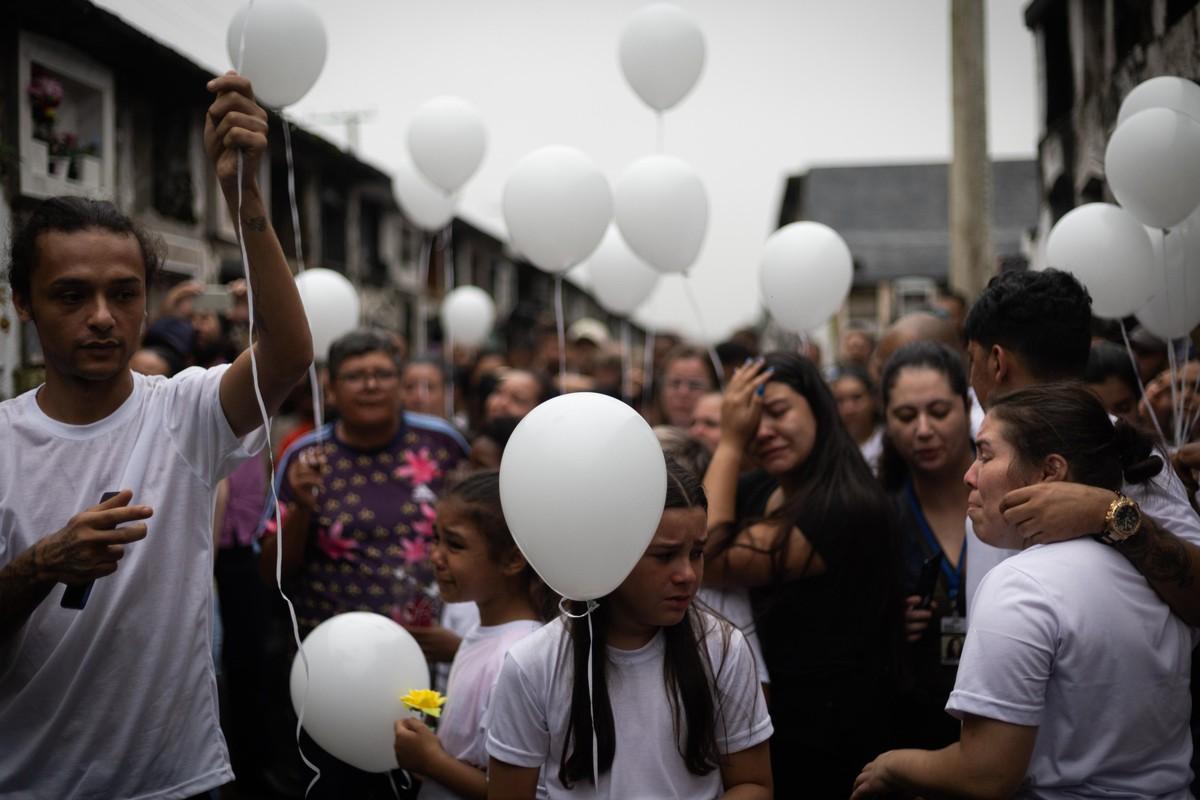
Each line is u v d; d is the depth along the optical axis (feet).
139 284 6.44
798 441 8.63
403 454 12.02
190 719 6.55
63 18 21.58
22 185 18.16
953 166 20.15
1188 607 5.76
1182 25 10.85
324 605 11.36
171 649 6.43
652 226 11.78
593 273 18.38
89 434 6.42
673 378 16.52
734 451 8.71
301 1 8.23
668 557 6.08
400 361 12.67
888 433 9.34
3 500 6.21
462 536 8.11
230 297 17.49
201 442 6.68
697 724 6.18
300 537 11.09
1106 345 10.02
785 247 11.50
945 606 8.32
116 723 6.25
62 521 6.27
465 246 80.43
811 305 11.46
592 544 5.58
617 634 6.34
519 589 8.25
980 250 19.90
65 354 6.23
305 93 8.45
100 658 6.21
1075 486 5.81
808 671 8.20
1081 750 5.61
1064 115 15.49
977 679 5.63
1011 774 5.53
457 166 14.94
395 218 63.41
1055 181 16.12
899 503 9.00
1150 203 8.22
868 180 86.28
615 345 31.76
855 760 8.17
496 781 6.31
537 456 5.68
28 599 5.67
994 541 6.21
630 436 5.70
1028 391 6.23
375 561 11.39
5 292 12.14
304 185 47.24
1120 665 5.55
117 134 26.50
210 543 6.81
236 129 6.13
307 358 6.61
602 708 6.11
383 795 9.32
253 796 14.12
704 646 6.38
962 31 19.83
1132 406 9.86
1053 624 5.55
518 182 11.78
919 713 8.23
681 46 12.57
